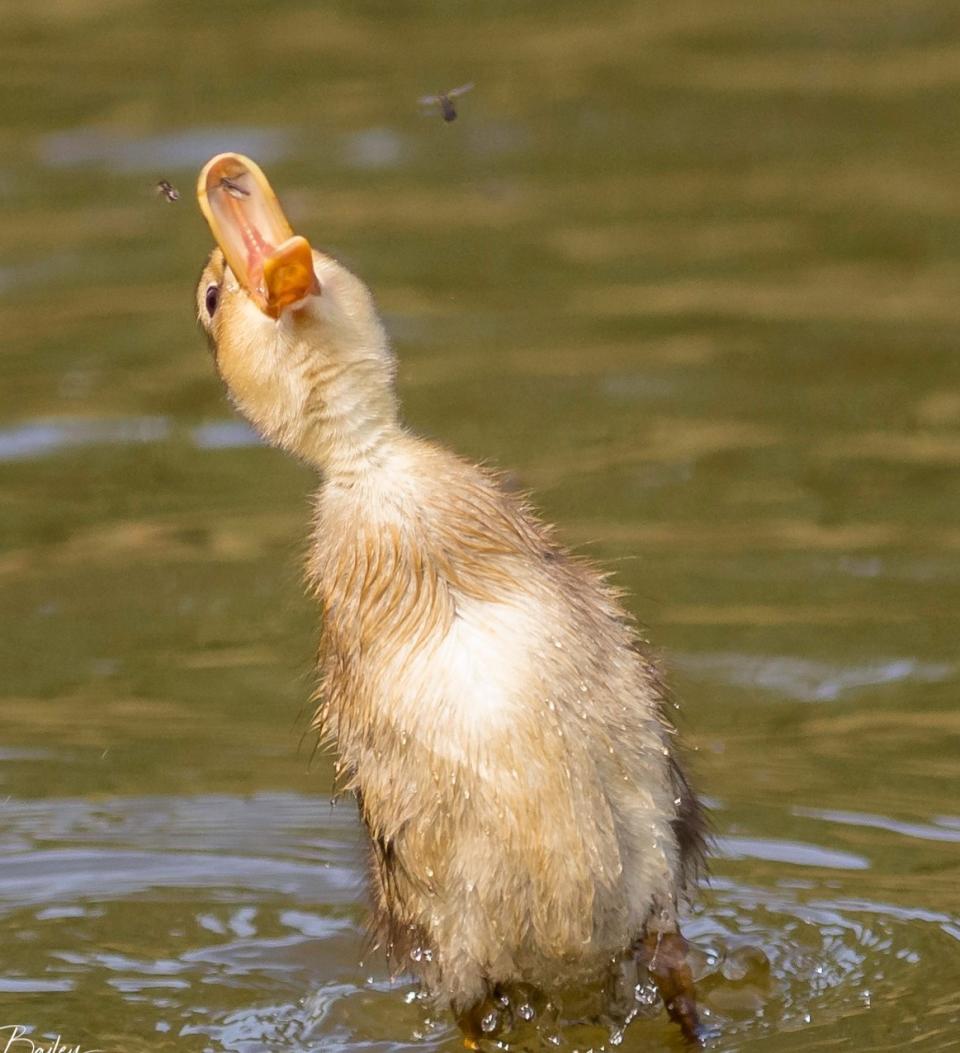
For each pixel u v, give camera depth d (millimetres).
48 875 10203
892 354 17641
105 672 12680
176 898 9969
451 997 8344
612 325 18594
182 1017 8805
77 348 18531
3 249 21328
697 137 24391
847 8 29859
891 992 8734
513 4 30594
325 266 8195
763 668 12328
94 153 24109
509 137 24625
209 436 16453
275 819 10766
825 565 13664
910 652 12500
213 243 21281
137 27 29719
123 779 11242
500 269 20203
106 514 15062
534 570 8055
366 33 29125
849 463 15367
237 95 26219
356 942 9523
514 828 7742
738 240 20938
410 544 7996
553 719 7738
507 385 17078
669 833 8148
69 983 9125
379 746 7984
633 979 8414
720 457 15547
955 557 13766
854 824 10422
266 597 13648
